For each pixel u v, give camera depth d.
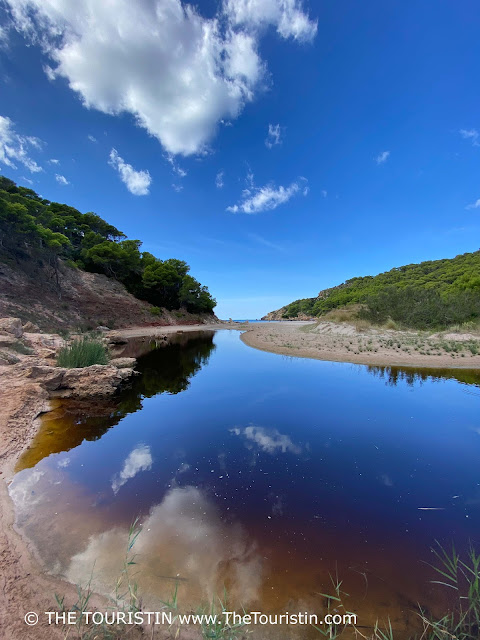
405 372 11.00
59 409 7.19
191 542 2.85
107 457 4.73
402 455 4.82
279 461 4.61
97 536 2.89
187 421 6.41
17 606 2.10
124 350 19.05
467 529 3.08
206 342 23.80
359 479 4.10
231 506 3.46
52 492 3.68
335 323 27.94
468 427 5.99
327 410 7.05
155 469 4.35
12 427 5.51
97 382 8.86
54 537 2.86
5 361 8.89
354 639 1.93
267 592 2.30
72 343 11.52
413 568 2.55
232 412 6.97
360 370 11.52
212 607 2.16
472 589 2.11
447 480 4.08
